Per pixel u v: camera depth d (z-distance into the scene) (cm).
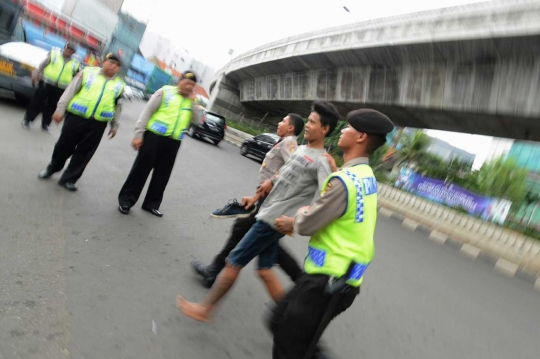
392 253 785
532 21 1119
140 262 391
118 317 290
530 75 1241
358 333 378
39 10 2209
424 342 394
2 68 970
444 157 1723
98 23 3131
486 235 1091
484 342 434
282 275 477
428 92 1602
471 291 648
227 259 308
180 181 845
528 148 2484
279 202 302
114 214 504
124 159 859
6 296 277
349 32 1833
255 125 3884
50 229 404
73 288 311
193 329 303
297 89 2575
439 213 1256
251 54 3023
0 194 451
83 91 520
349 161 228
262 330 331
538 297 753
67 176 540
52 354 235
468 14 1297
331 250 212
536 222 1261
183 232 519
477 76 1398
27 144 713
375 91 1875
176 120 520
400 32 1548
